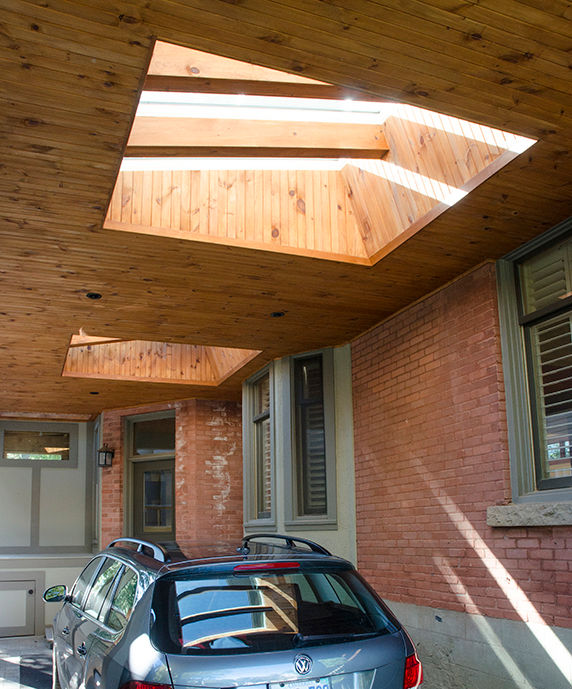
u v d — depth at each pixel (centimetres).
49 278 650
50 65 365
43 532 1330
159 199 564
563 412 562
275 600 358
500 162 474
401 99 410
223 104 506
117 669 335
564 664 515
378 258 624
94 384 1095
